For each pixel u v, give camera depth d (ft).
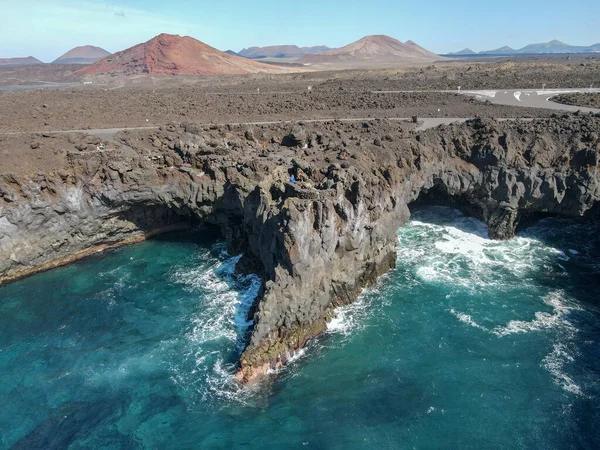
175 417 103.71
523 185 168.04
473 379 112.27
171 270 165.89
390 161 167.12
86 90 372.17
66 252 171.63
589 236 180.75
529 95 289.12
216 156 176.86
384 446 95.04
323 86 362.53
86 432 100.22
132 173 171.63
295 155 176.35
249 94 326.24
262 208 142.82
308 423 101.19
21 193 156.76
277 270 124.47
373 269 151.12
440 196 204.33
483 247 175.22
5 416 104.53
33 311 142.31
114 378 115.24
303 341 125.18
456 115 231.09
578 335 126.93
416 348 123.34
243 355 115.24
